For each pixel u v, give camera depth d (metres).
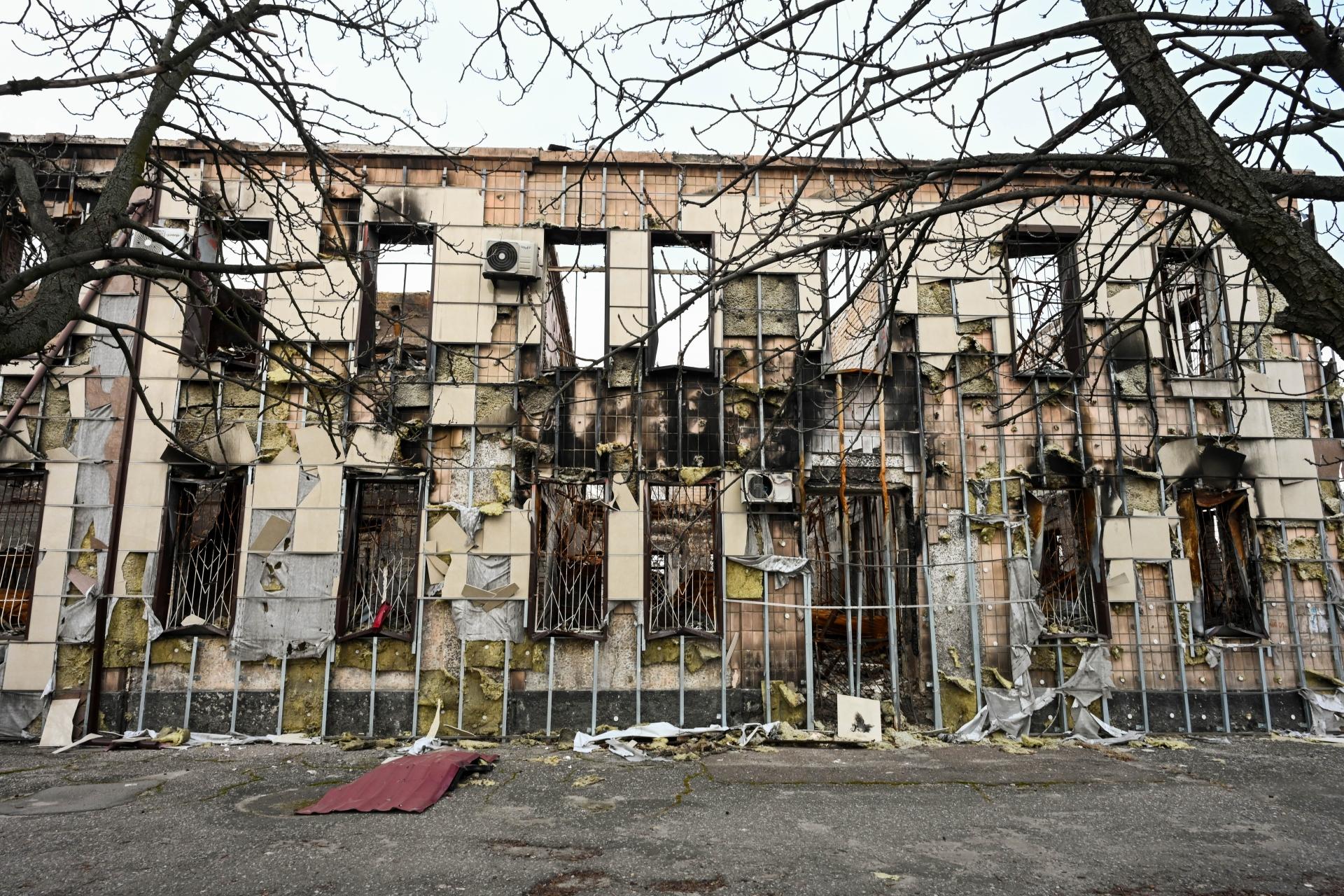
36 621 9.72
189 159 10.73
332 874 5.27
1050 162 4.10
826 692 10.52
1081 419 10.84
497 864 5.48
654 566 10.75
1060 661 10.33
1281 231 3.79
